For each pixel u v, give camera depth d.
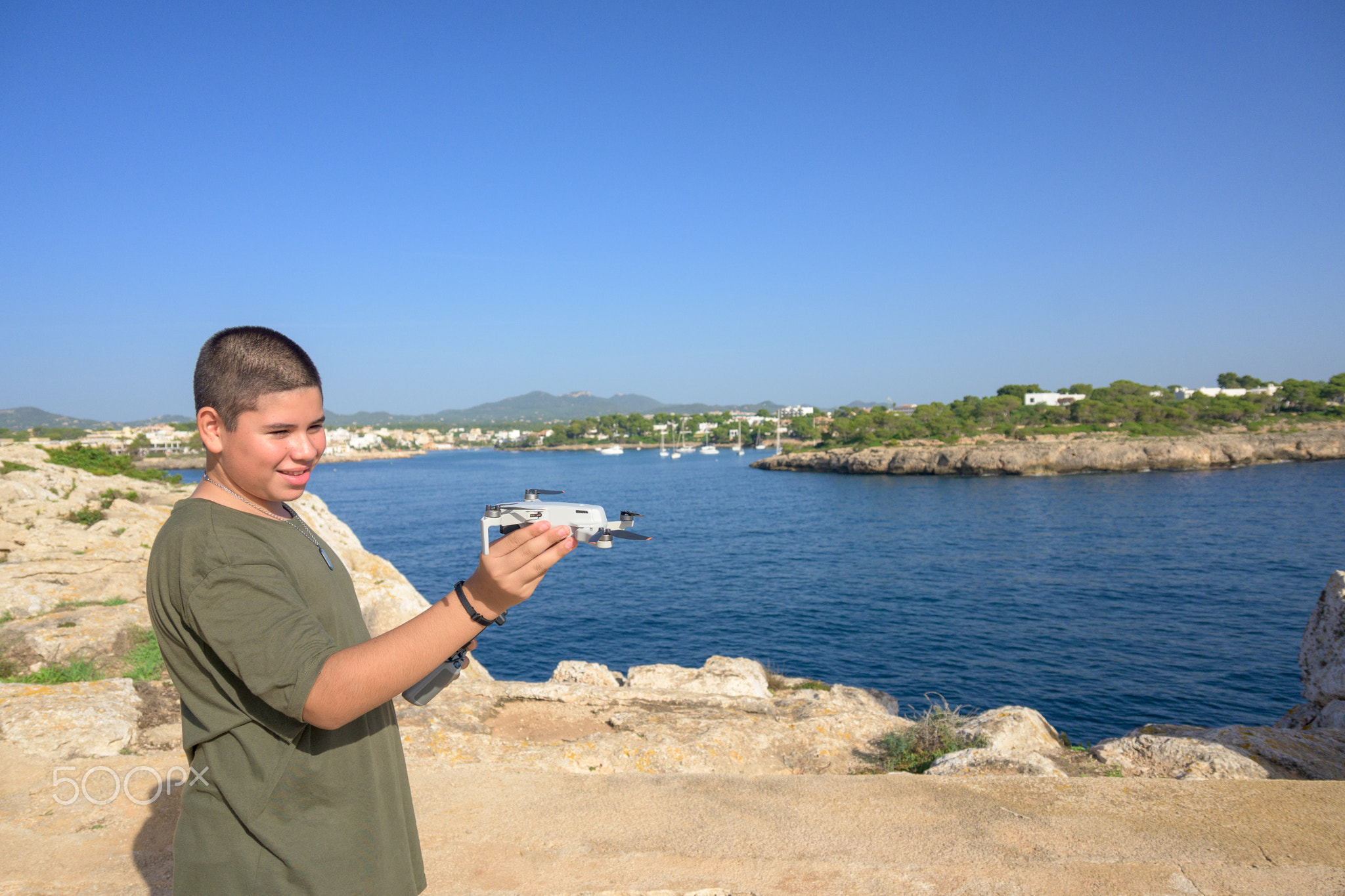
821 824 3.03
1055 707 18.59
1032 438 115.81
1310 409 135.25
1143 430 116.62
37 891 2.55
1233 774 4.83
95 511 17.27
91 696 4.93
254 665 1.14
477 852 2.80
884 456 111.25
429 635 1.11
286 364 1.28
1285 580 33.03
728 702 6.96
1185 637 24.56
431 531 61.44
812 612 29.95
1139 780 3.45
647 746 5.21
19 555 12.36
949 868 2.70
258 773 1.31
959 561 41.28
